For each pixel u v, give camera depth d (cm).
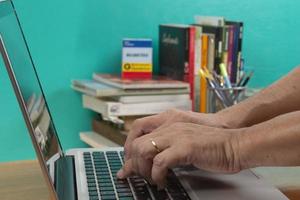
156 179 67
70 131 149
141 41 139
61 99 148
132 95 129
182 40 137
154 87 130
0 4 73
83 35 148
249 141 66
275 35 171
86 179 71
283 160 63
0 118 142
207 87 135
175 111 86
